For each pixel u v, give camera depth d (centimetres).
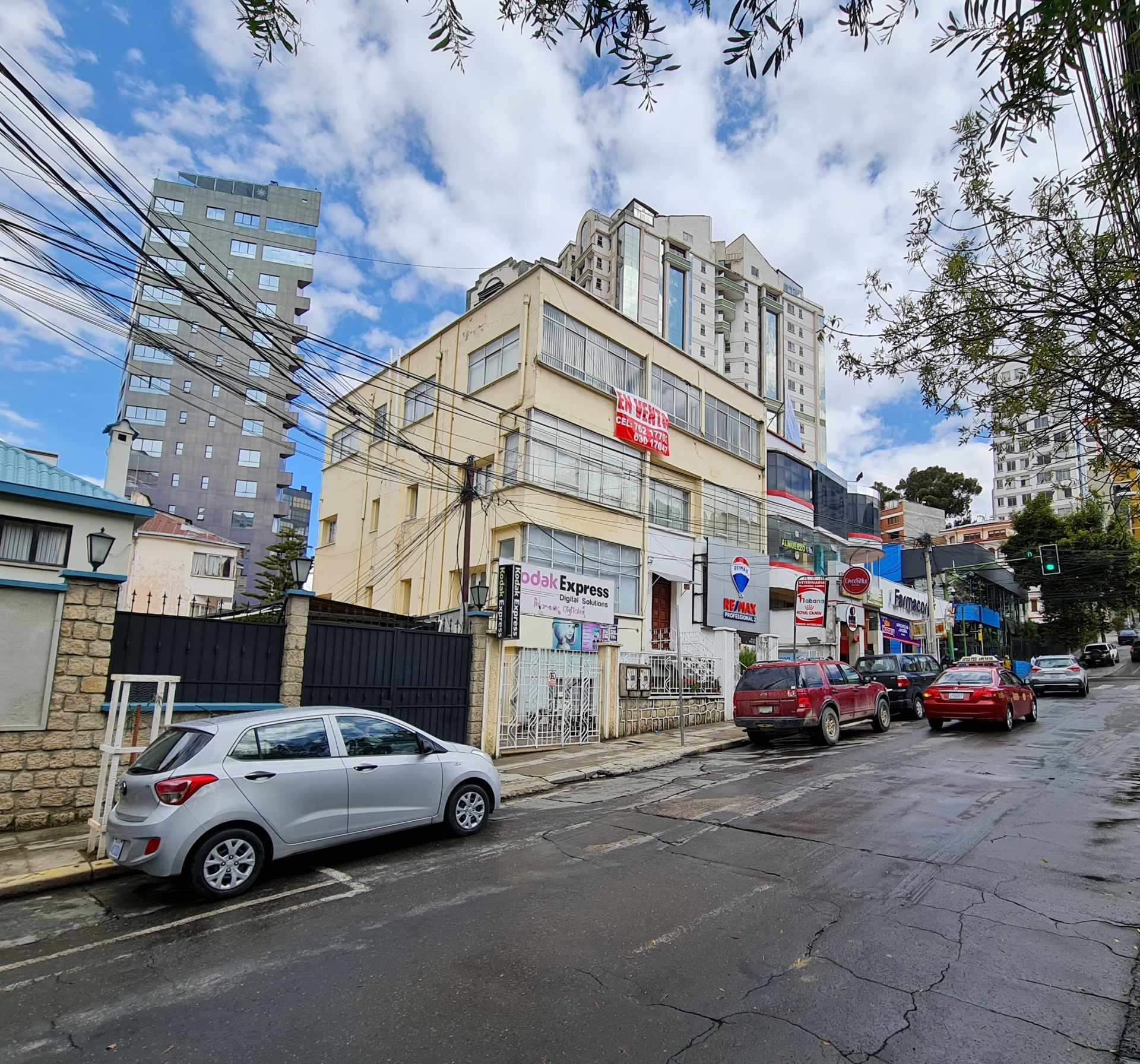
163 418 6300
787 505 3238
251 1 254
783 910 541
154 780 621
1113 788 964
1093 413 443
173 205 6644
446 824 788
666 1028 374
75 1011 416
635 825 832
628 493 2322
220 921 559
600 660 1634
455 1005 405
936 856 669
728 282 7462
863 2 270
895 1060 343
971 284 465
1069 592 4334
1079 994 405
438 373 2466
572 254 7369
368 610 1809
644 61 270
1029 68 283
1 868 677
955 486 7556
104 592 890
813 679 1515
